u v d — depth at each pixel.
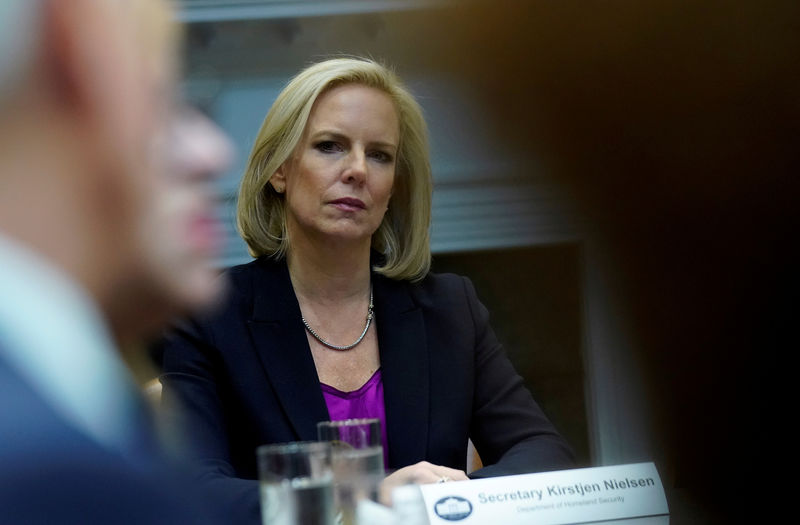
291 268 5.05
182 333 4.71
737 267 1.99
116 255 0.80
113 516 0.66
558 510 3.74
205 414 4.58
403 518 2.29
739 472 2.82
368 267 5.12
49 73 0.76
